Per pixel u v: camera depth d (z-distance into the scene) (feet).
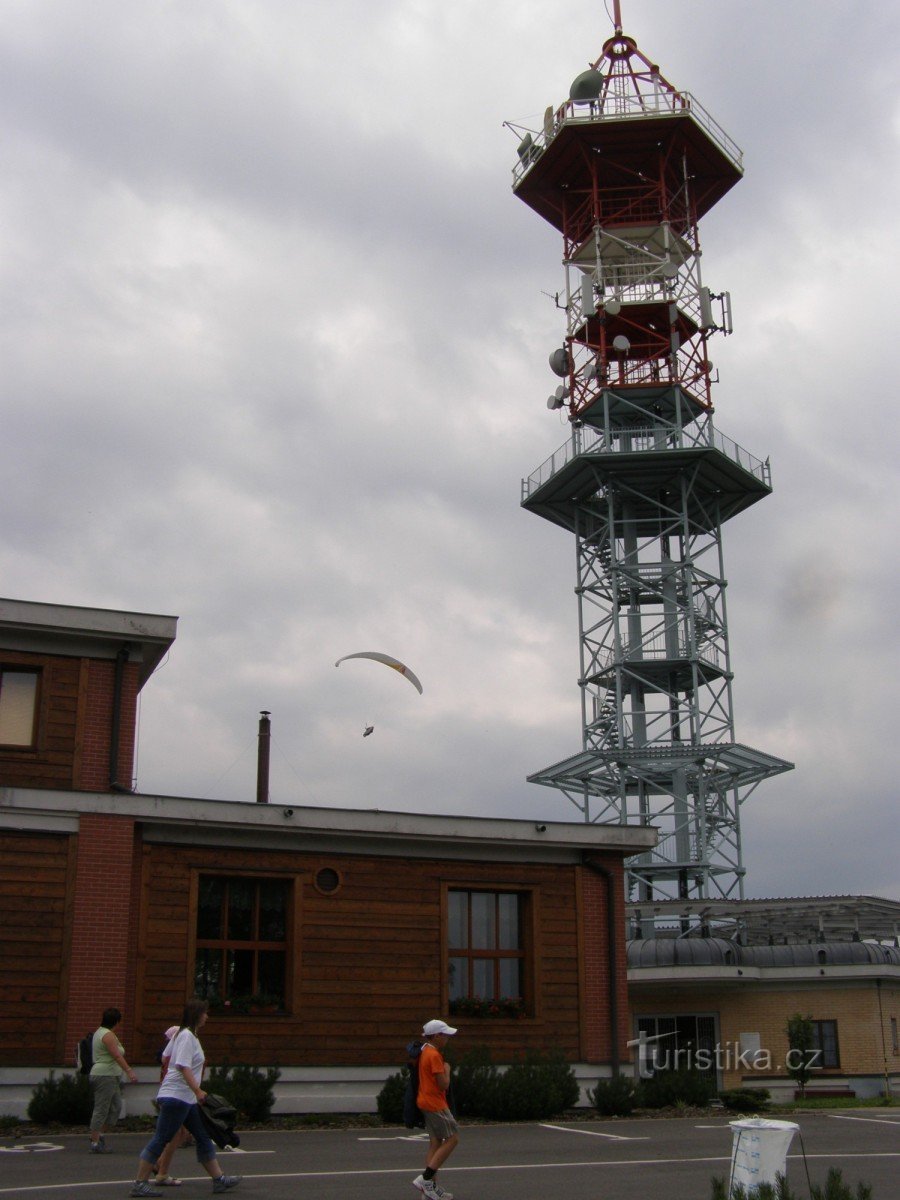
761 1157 37.09
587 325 163.73
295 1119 71.46
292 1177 48.29
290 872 77.36
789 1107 98.22
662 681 165.07
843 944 120.98
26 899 69.87
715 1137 64.90
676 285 167.63
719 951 116.88
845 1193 34.47
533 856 84.02
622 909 85.15
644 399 165.27
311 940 76.89
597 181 169.48
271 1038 74.49
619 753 153.07
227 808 75.36
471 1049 77.10
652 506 168.55
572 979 82.89
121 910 71.51
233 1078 70.18
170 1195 43.19
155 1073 70.74
